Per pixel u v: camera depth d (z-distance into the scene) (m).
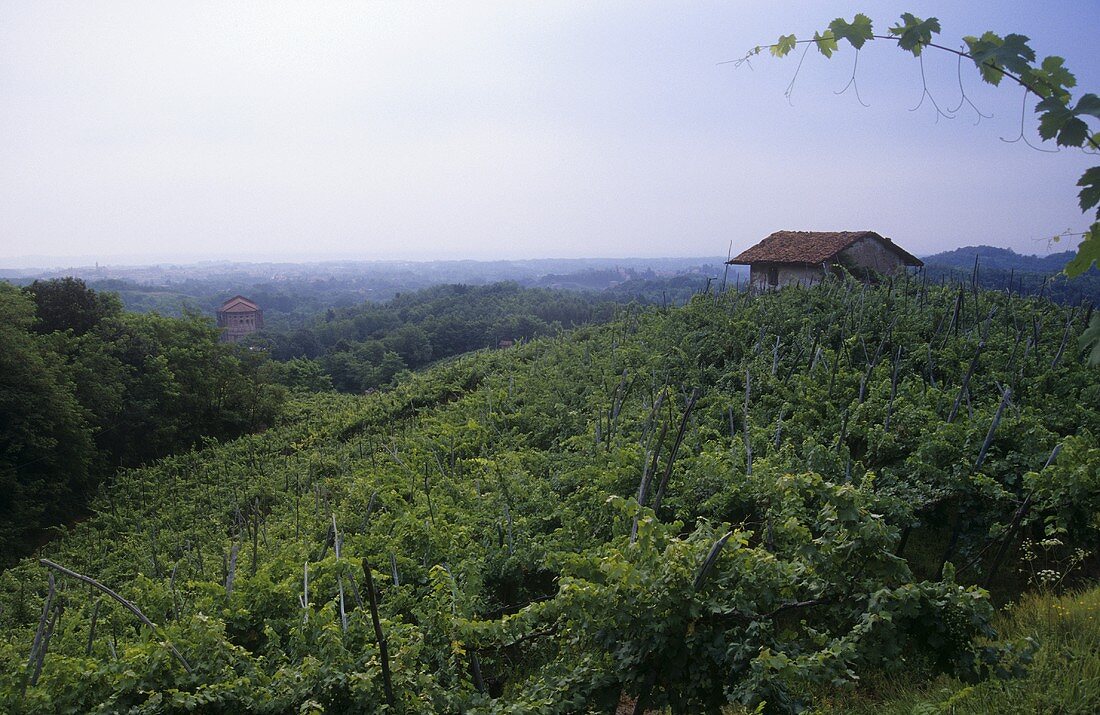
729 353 18.16
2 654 8.20
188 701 5.58
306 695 5.79
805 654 4.91
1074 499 7.42
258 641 8.52
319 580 8.61
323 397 48.72
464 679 6.60
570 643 5.94
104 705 5.63
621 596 5.26
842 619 5.22
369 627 7.12
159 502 25.83
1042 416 11.00
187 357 37.09
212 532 20.20
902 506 8.23
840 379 13.70
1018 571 8.48
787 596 5.21
